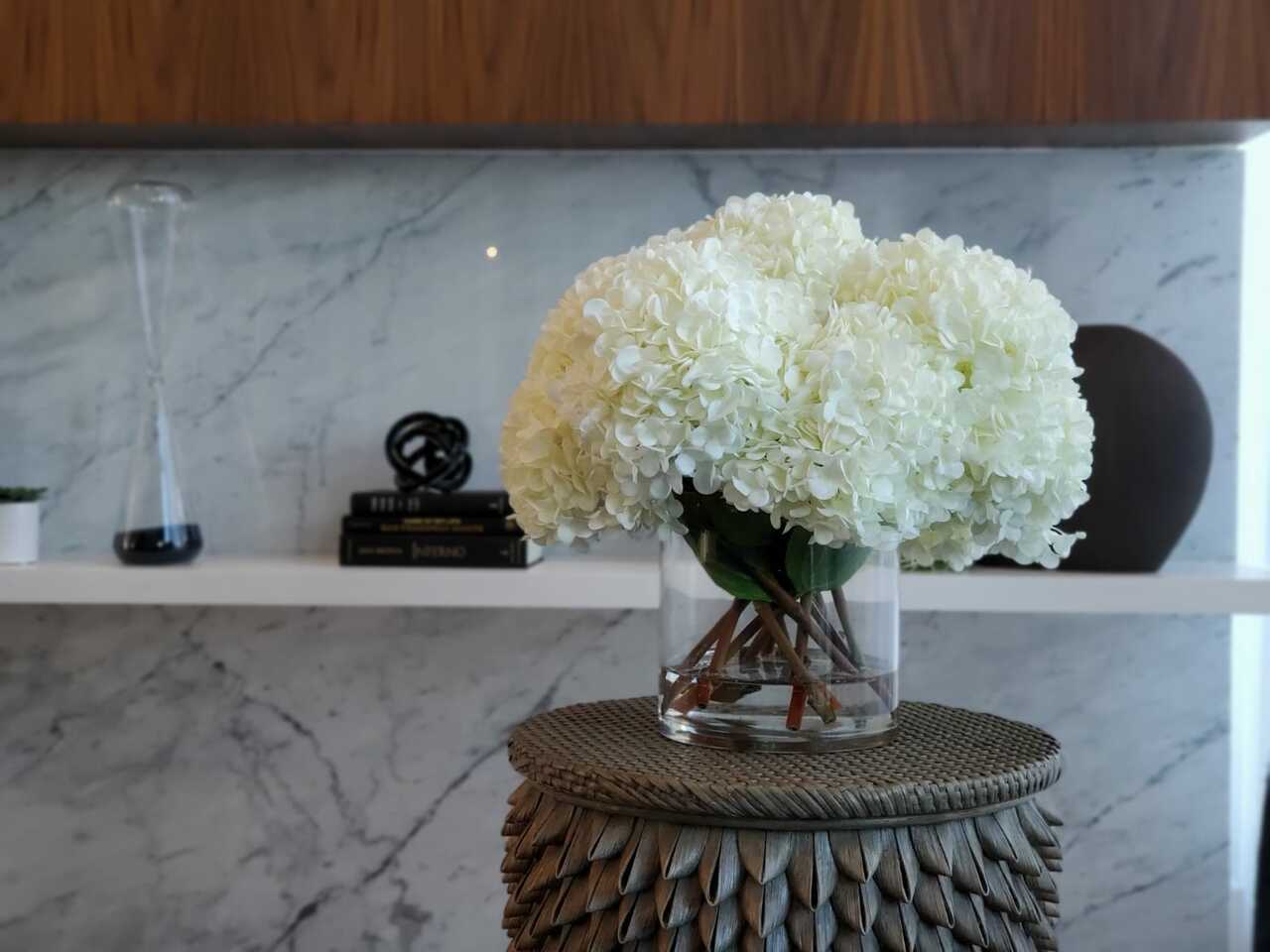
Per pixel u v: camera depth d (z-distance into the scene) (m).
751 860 0.77
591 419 0.77
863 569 0.88
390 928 1.85
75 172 1.82
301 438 1.83
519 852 0.87
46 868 1.84
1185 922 1.81
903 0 1.55
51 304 1.83
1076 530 1.60
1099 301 1.79
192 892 1.85
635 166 1.81
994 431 0.79
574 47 1.57
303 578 1.56
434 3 1.57
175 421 1.83
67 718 1.84
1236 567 1.69
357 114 1.58
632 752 0.88
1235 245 1.79
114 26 1.58
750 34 1.56
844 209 0.92
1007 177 1.79
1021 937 0.83
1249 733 1.86
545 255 1.82
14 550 1.67
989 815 0.82
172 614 1.85
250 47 1.58
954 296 0.80
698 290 0.78
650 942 0.79
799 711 0.87
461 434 1.74
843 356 0.75
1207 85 1.55
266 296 1.83
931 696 1.84
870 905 0.77
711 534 0.86
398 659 1.85
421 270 1.83
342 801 1.85
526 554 1.62
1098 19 1.55
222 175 1.83
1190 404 1.59
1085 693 1.83
